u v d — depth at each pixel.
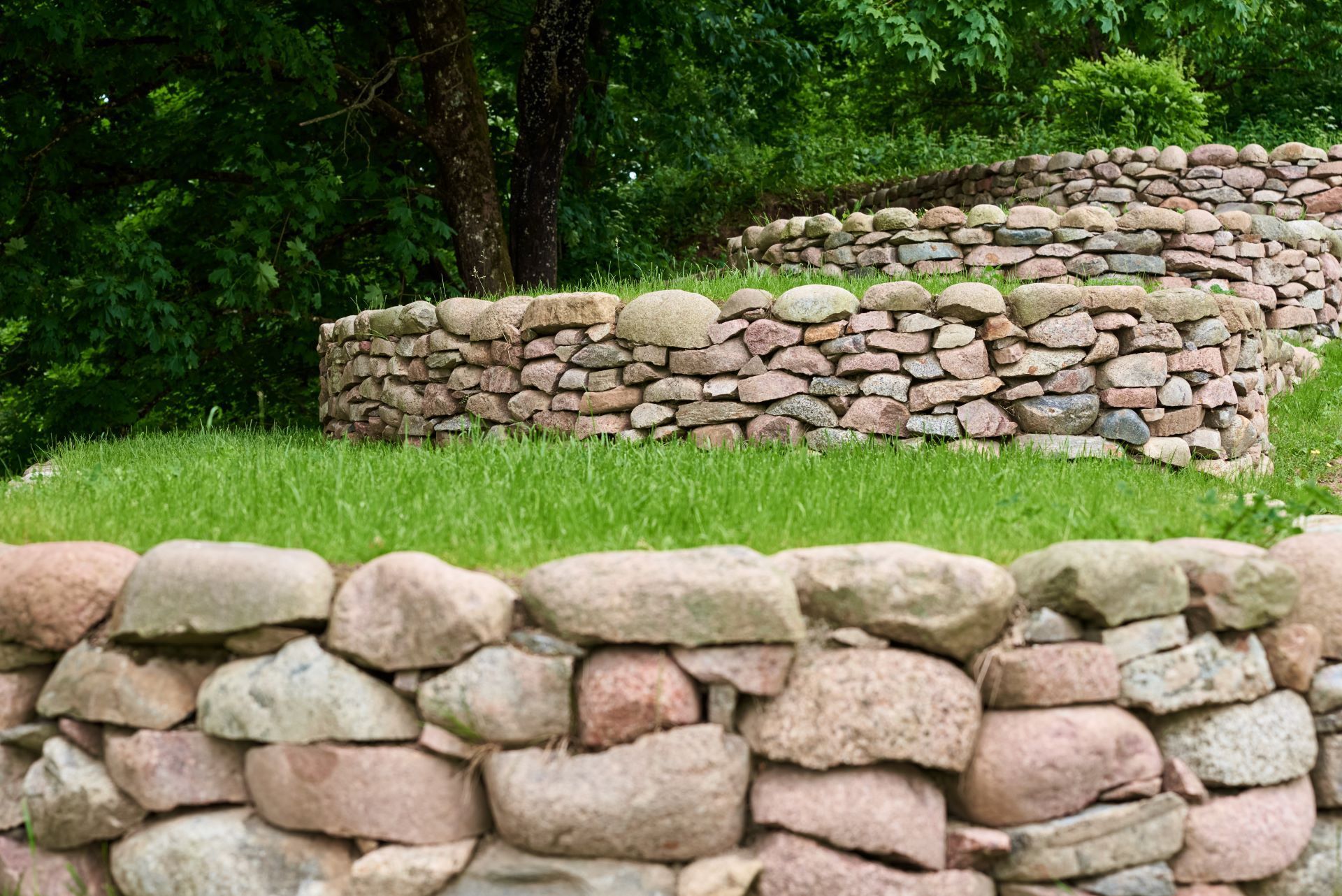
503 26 11.26
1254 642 2.68
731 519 3.24
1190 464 5.47
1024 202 10.78
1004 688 2.56
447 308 6.19
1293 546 2.89
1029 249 8.68
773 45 11.88
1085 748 2.52
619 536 3.04
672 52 12.18
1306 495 4.61
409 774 2.49
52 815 2.63
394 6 9.73
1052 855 2.50
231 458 4.93
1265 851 2.59
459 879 2.50
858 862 2.45
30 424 9.66
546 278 10.05
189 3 7.79
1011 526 3.29
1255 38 16.72
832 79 18.23
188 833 2.54
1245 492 4.92
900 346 5.37
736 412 5.47
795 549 2.89
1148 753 2.58
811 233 9.39
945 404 5.37
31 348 8.26
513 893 2.47
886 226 9.02
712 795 2.42
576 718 2.51
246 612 2.52
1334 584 2.78
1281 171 9.88
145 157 9.70
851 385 5.41
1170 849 2.56
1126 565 2.59
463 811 2.52
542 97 9.65
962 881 2.48
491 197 9.82
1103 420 5.40
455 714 2.49
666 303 5.57
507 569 2.80
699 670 2.47
